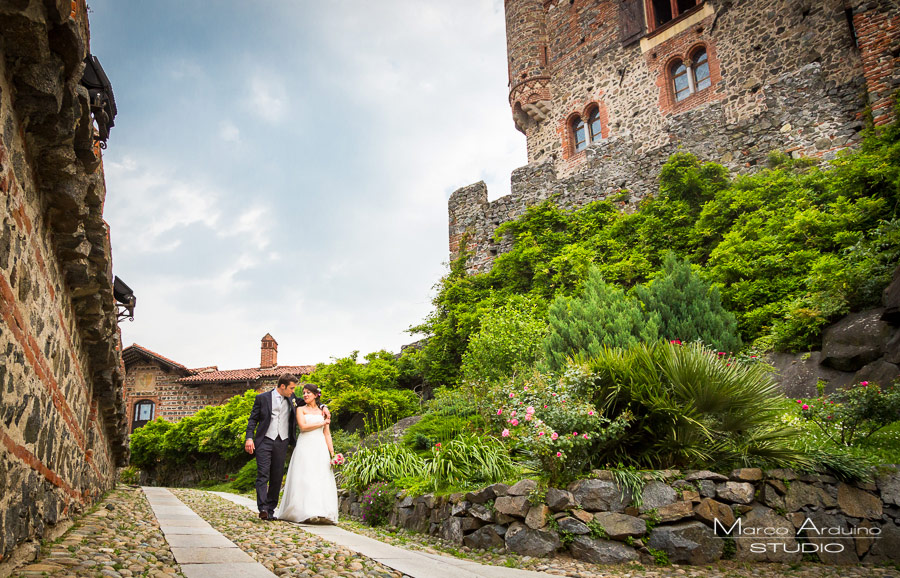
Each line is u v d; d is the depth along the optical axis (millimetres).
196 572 3346
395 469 8609
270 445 6484
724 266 13141
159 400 29859
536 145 25922
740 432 6133
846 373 9438
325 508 6480
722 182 16453
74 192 3477
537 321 14062
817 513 5590
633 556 5184
